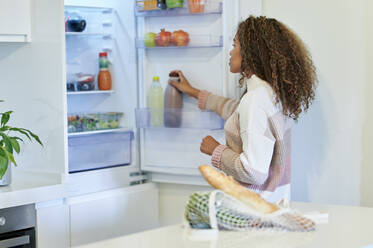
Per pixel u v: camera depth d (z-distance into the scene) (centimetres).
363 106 270
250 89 212
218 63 276
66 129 248
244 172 199
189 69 286
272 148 201
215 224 148
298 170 291
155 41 282
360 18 268
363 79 269
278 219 151
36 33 257
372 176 271
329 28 275
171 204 309
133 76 300
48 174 259
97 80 313
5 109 276
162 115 288
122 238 148
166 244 141
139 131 305
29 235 245
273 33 210
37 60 258
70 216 267
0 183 243
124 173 297
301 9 281
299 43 216
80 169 281
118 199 289
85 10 299
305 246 139
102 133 299
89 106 314
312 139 285
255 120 199
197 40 275
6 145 230
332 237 148
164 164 298
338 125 277
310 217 168
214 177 152
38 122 261
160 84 294
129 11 297
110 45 310
